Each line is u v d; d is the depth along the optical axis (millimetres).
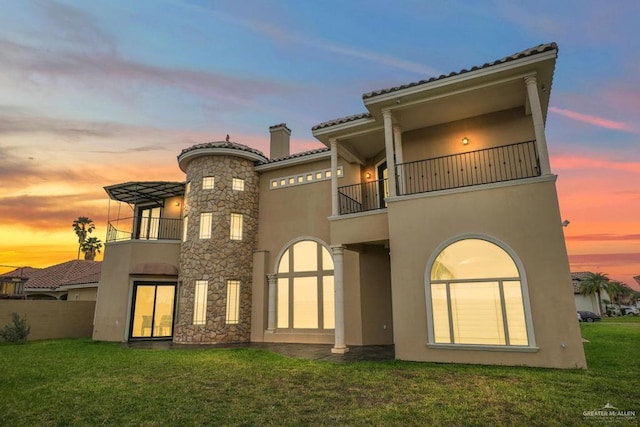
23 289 21031
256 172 16562
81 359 9930
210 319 14266
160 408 5180
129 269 15875
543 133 8219
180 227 18375
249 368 8203
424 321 8703
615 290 57750
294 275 14789
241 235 15523
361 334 12688
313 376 7203
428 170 11359
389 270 13680
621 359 8500
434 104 10117
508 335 7840
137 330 15711
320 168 15219
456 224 8734
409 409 4875
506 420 4379
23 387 6586
